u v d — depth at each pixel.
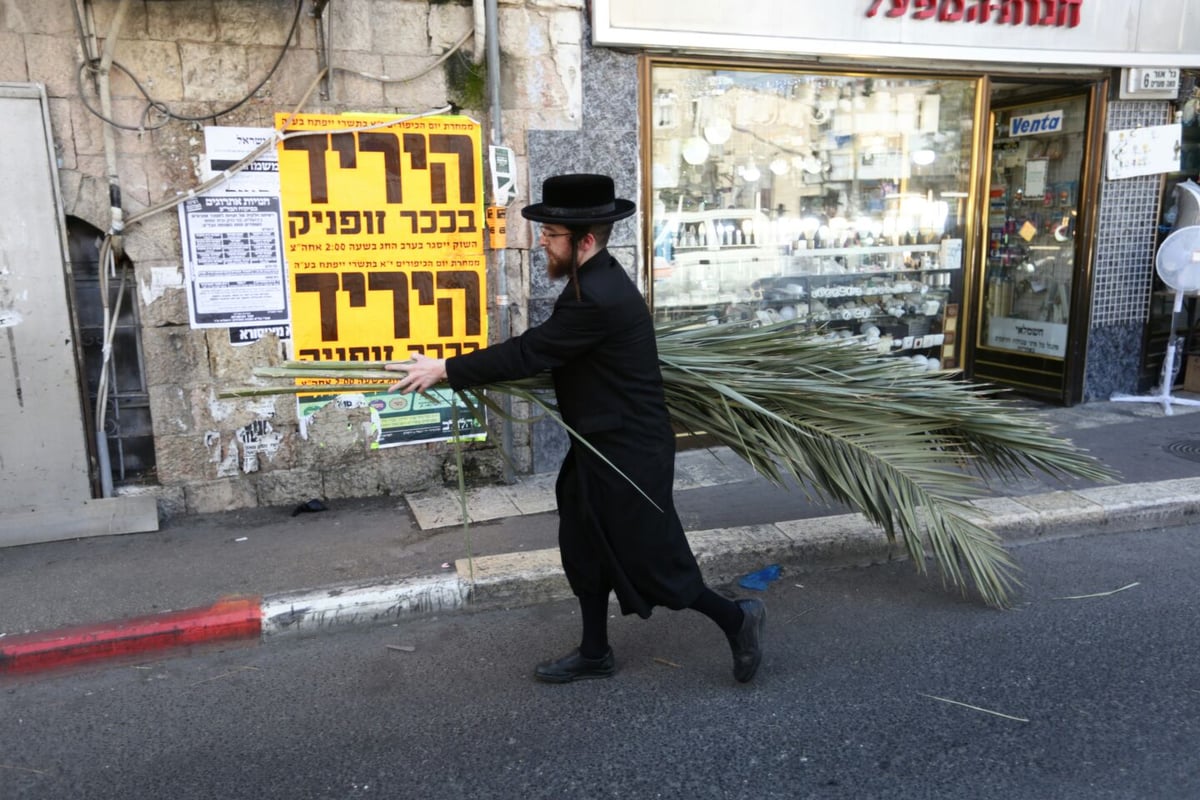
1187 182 7.69
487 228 5.58
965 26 6.60
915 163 7.03
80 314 5.11
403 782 2.96
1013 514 5.05
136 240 4.97
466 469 5.85
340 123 5.20
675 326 3.97
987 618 4.10
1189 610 4.14
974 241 7.21
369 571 4.49
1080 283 7.56
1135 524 5.25
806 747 3.10
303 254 5.27
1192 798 2.76
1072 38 6.93
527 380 3.38
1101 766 2.94
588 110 5.79
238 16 4.93
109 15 4.70
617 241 6.04
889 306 7.16
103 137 4.82
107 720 3.39
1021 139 8.09
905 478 3.76
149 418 5.34
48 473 4.96
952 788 2.84
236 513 5.40
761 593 4.46
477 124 5.48
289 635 4.07
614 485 3.13
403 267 5.46
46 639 3.79
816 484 3.80
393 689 3.60
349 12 5.14
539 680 3.60
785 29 6.12
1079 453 4.09
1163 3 7.15
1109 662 3.65
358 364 3.23
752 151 6.51
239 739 3.24
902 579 4.61
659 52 5.93
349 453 5.59
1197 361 8.04
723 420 3.62
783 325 4.11
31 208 4.71
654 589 3.21
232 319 5.21
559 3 5.58
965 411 3.93
